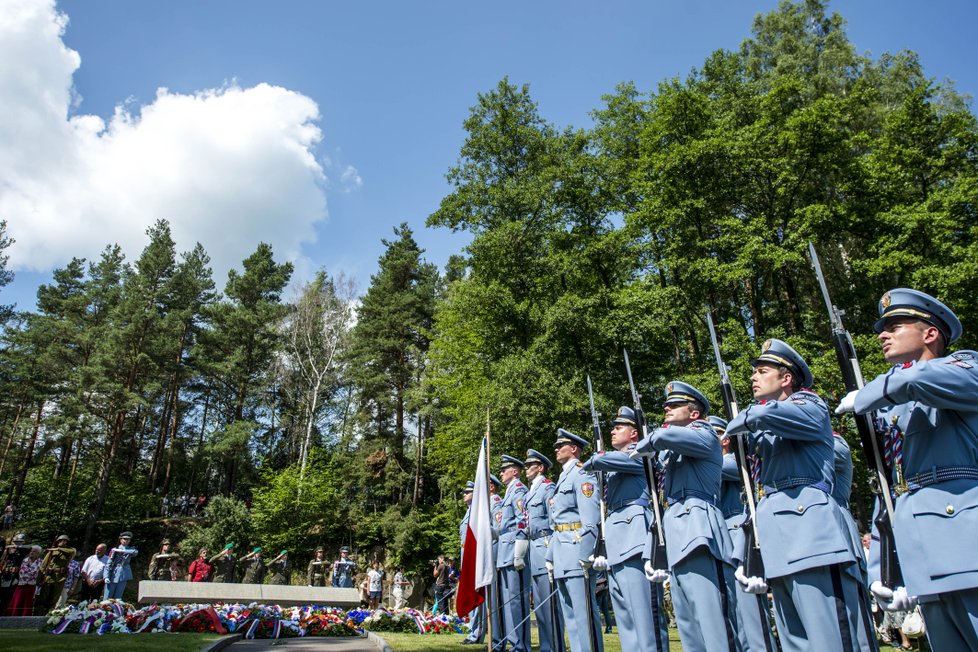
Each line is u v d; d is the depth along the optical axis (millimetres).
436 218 25797
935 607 2840
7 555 13766
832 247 24094
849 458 5379
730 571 4820
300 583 30828
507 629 8383
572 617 7020
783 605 3768
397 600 24016
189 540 30156
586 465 5930
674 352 24812
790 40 29562
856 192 21594
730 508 6293
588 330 21969
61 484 33750
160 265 40938
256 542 31328
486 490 7633
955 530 2727
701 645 4676
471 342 27922
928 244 20344
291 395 41062
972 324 18984
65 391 35125
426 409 31922
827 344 19766
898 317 3293
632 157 26266
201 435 43094
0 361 37312
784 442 3893
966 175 21344
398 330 37375
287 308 41969
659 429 4895
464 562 7449
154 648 8352
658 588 5152
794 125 20859
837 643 3439
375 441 34906
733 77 25812
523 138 26484
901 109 23766
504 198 24891
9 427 34938
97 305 42531
